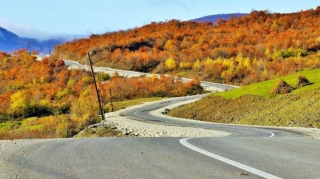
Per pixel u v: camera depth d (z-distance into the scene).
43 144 9.51
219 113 47.50
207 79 112.75
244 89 53.94
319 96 36.12
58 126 49.44
